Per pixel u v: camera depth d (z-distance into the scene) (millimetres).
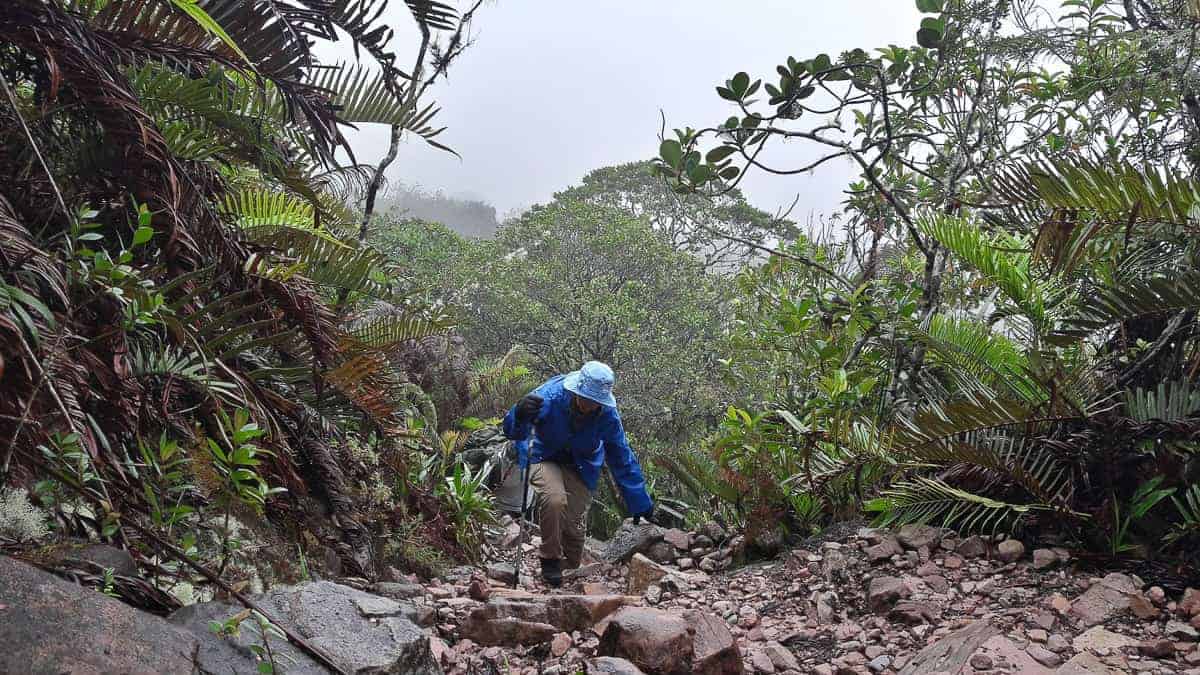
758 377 8008
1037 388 4855
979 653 3395
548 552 5492
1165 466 4195
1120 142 5914
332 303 4984
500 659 3369
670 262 27500
